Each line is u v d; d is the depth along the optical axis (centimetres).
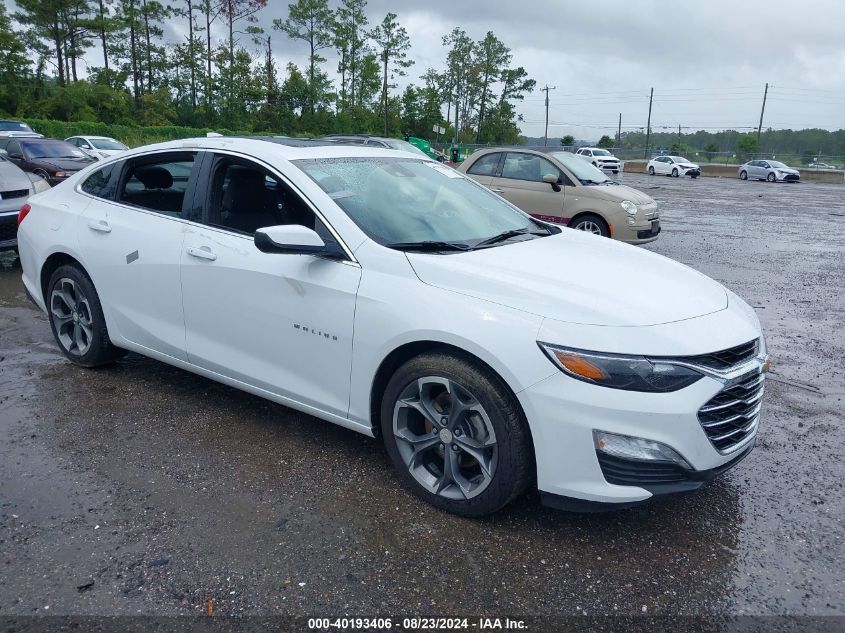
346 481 342
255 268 357
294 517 310
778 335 628
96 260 435
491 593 264
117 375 471
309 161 371
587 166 1093
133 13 7044
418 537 297
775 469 371
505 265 318
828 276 921
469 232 369
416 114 7406
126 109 6306
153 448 370
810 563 289
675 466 274
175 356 411
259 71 6856
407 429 324
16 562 273
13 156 1631
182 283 391
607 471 275
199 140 410
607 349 271
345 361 331
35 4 6494
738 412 296
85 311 462
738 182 3834
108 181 450
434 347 308
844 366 541
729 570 283
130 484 333
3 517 302
